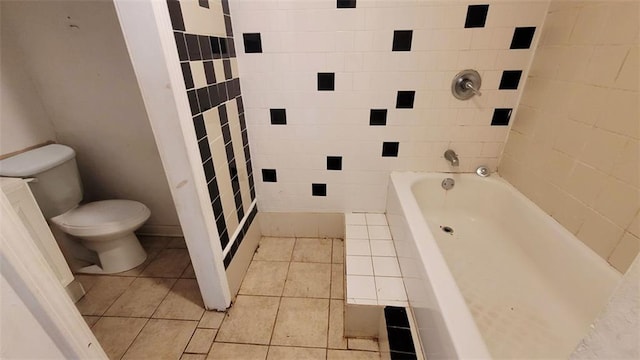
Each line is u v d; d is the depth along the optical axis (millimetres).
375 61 1479
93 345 608
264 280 1668
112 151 1787
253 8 1402
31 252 467
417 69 1485
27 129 1570
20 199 1248
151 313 1461
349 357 1252
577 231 1183
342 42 1449
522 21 1354
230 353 1271
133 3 841
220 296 1419
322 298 1543
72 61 1544
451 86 1515
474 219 1792
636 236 949
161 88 952
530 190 1466
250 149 1763
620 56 985
